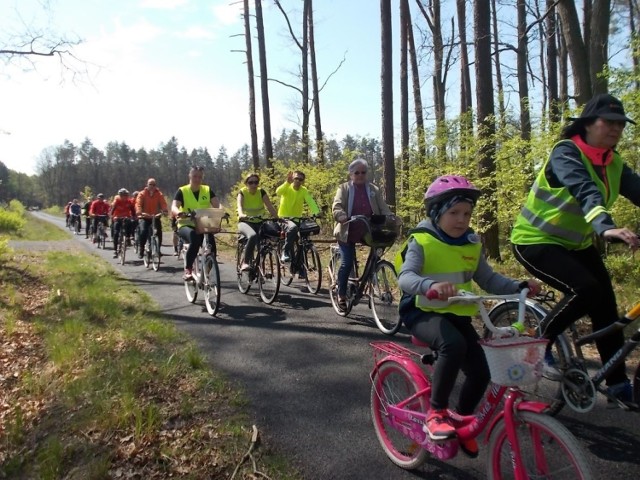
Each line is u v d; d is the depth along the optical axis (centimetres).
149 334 606
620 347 346
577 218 350
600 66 917
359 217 604
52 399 451
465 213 287
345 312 670
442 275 293
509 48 1465
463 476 315
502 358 240
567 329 380
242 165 8912
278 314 701
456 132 1064
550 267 357
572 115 727
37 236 2492
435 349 289
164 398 429
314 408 411
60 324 650
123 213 1399
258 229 820
